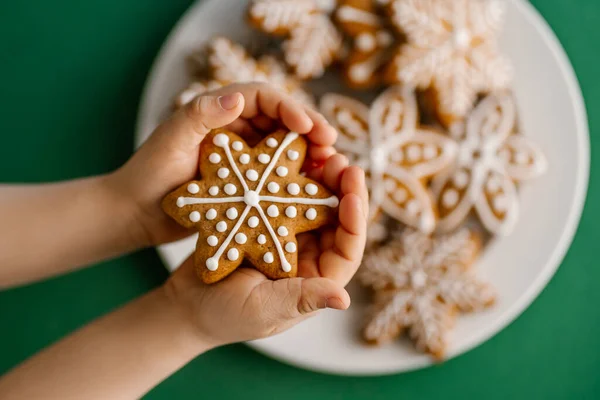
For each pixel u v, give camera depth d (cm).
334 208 36
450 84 49
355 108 50
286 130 38
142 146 40
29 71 53
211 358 54
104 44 53
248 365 54
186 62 49
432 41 49
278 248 35
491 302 49
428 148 50
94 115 53
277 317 34
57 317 53
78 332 38
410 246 50
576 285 54
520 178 50
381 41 49
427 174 50
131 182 40
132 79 53
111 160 53
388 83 50
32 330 54
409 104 50
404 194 49
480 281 50
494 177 50
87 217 42
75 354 37
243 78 48
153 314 38
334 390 54
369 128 50
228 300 35
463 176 50
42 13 52
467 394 54
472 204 50
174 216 36
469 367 54
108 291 53
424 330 49
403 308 49
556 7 53
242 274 36
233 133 38
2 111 53
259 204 35
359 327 50
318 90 52
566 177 50
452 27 49
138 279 53
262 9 48
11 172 53
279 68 50
